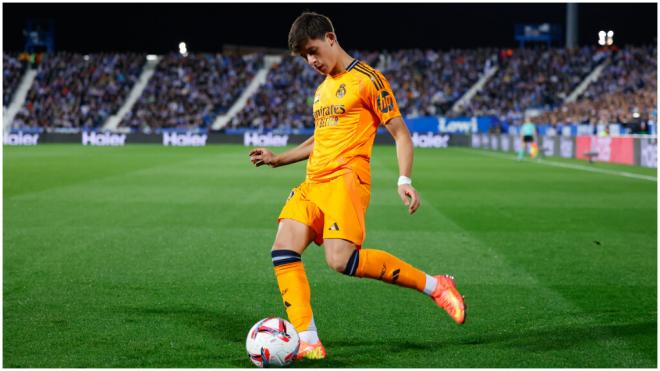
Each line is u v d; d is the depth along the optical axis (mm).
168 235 18766
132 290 12500
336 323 10422
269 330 8570
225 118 113562
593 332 9930
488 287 12836
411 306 11375
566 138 65125
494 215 23172
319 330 10070
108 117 112750
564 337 9703
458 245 17438
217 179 37750
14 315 10781
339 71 9117
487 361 8734
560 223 21281
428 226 20688
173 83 119125
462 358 8844
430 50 126938
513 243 17719
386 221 21750
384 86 9023
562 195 29719
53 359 8781
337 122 9023
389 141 97312
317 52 9016
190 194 29719
